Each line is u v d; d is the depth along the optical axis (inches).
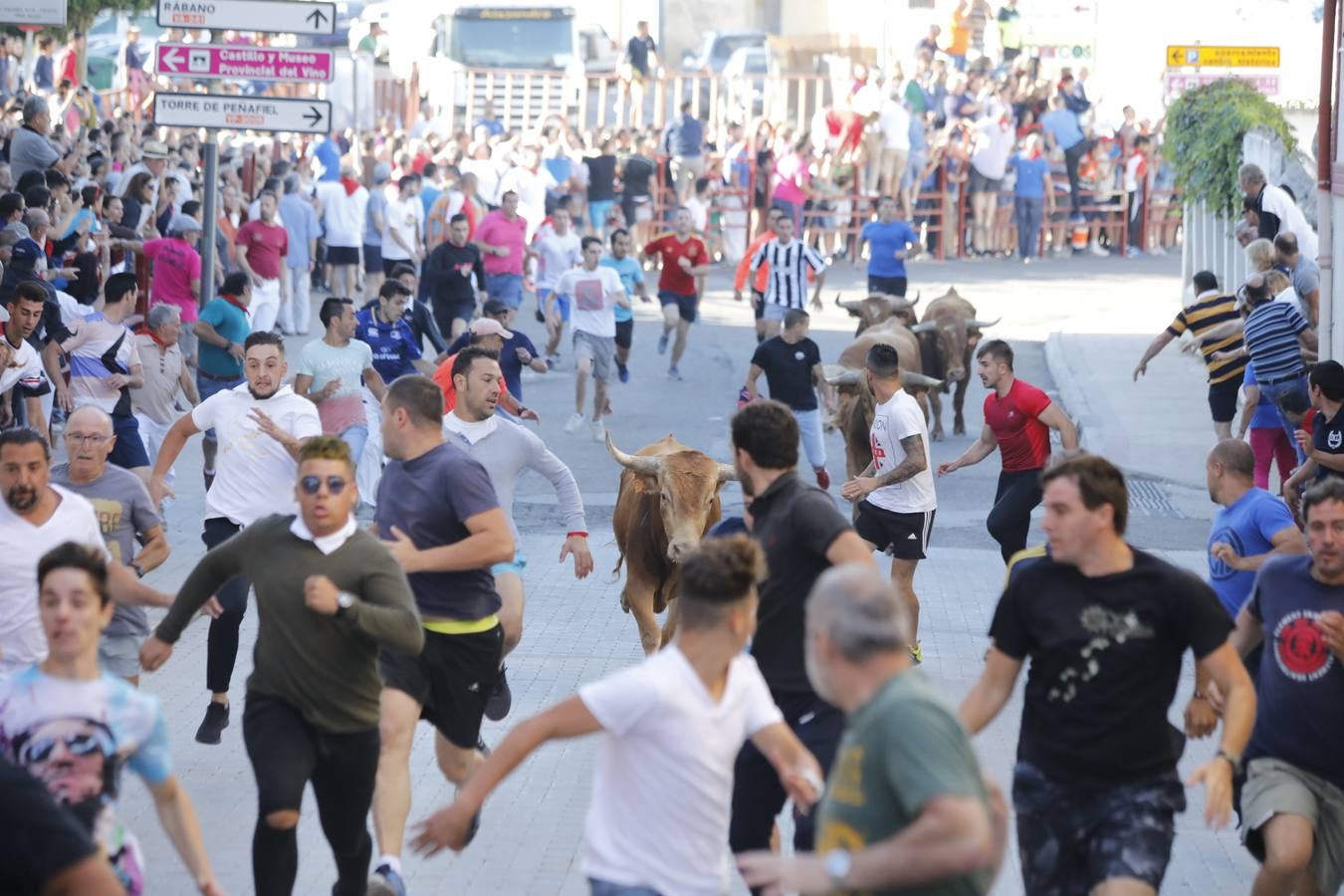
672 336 2714.1
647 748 526.6
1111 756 577.0
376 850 800.3
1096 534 577.3
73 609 545.6
